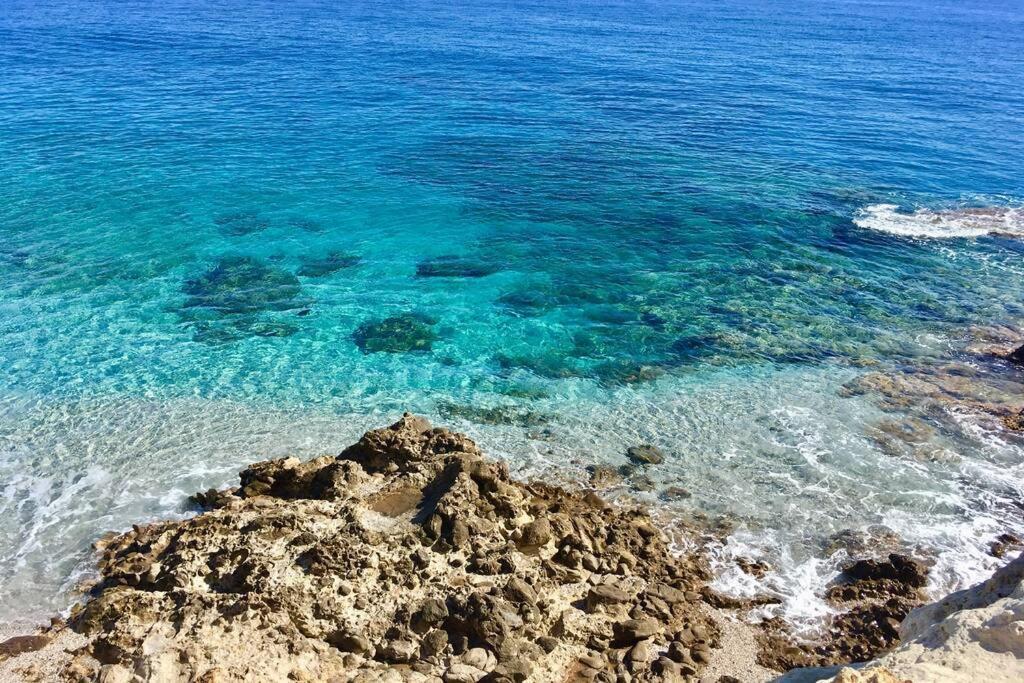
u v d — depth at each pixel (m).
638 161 55.47
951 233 43.97
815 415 27.62
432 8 144.25
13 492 22.95
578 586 18.92
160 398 27.86
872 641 18.42
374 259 39.53
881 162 56.69
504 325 33.56
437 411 27.53
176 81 72.69
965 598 15.62
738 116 68.25
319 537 18.56
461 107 68.44
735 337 32.88
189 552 18.61
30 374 28.86
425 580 17.78
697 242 42.38
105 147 54.12
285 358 30.61
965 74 91.94
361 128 61.09
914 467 24.88
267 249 40.22
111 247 39.53
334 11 131.62
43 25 97.62
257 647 15.91
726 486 23.89
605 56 96.19
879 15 166.75
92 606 17.84
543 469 24.42
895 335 33.19
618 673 16.81
